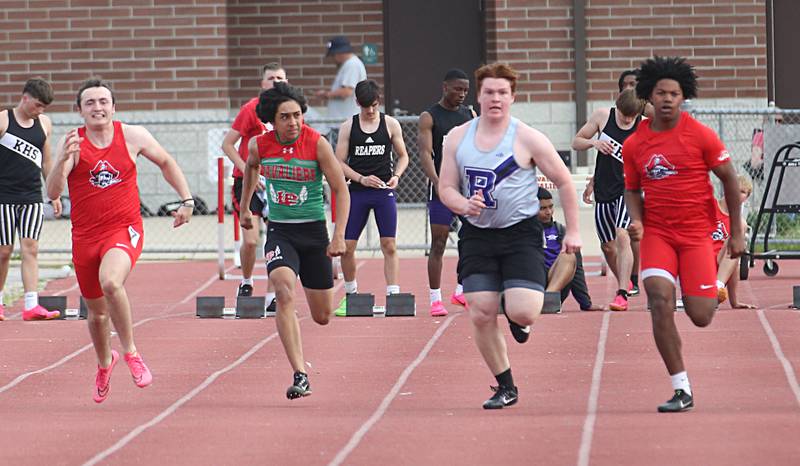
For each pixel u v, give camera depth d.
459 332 28.06
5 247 30.70
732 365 23.78
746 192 32.66
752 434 17.62
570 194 19.53
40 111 30.50
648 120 20.03
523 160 19.52
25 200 30.62
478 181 19.55
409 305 30.39
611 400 21.05
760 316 28.66
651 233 19.84
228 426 19.38
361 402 21.61
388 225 30.48
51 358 26.41
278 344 27.45
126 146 21.45
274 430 18.97
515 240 19.75
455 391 22.44
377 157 30.36
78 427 19.56
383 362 25.28
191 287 36.84
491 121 19.58
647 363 24.28
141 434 18.91
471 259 19.98
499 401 20.47
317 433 18.64
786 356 24.50
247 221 22.80
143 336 28.66
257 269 40.22
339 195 21.77
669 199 19.64
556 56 52.19
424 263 40.59
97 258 21.34
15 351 27.12
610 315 29.31
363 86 30.08
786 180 37.28
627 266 30.09
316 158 21.48
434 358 25.52
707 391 21.58
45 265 41.34
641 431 18.08
